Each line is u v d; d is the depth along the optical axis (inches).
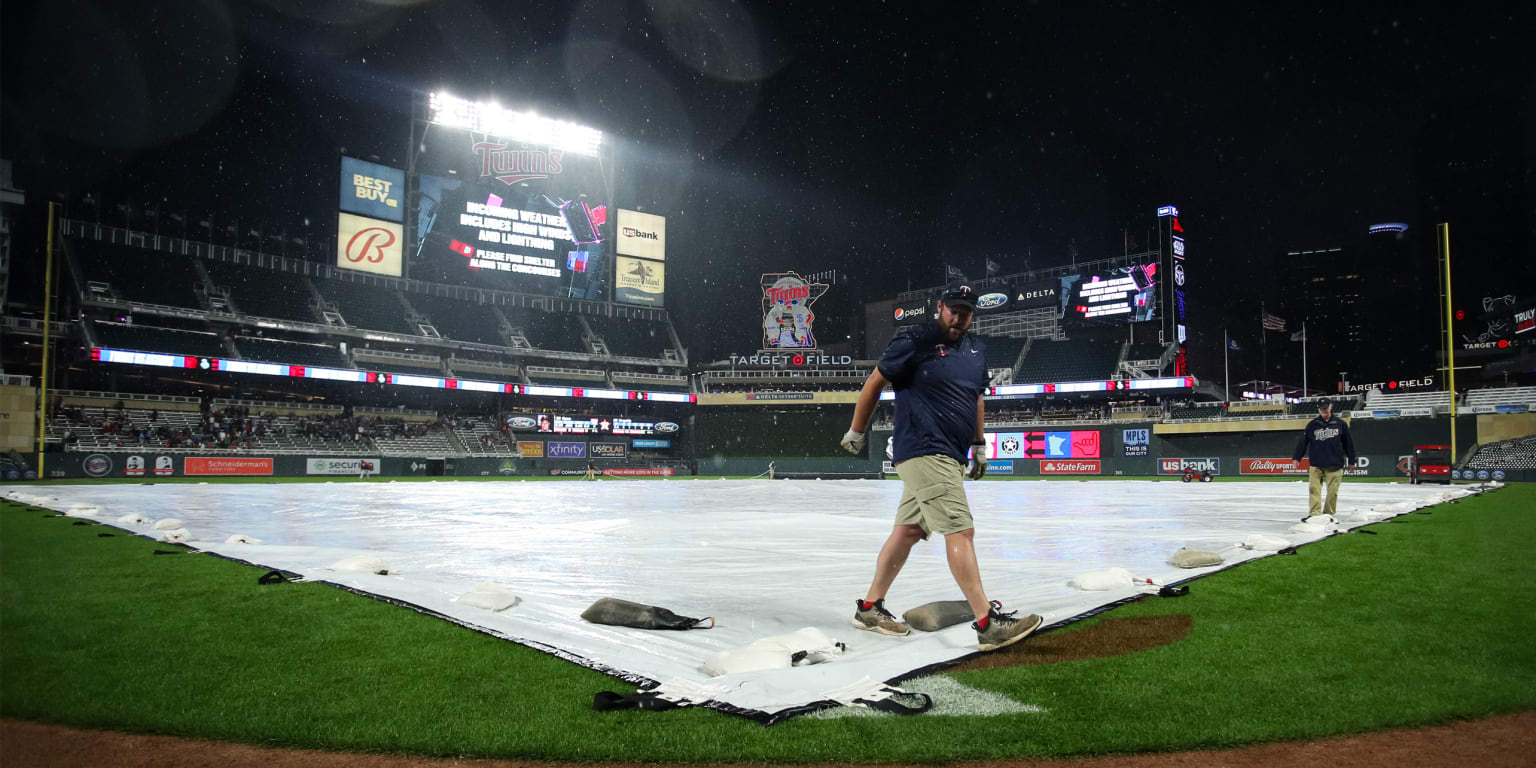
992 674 136.7
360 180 1935.3
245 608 197.2
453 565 287.3
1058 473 2064.5
